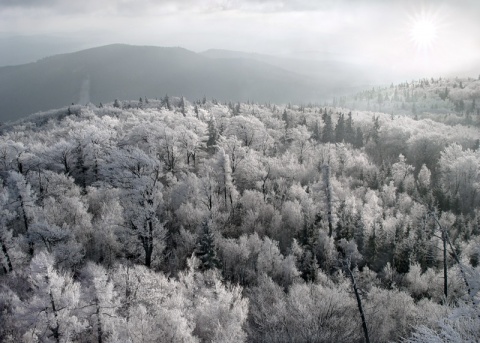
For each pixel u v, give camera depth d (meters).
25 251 41.81
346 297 31.98
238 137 86.44
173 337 22.48
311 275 41.34
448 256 47.88
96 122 100.56
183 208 50.44
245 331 27.91
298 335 26.30
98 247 41.34
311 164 84.19
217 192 58.34
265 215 55.94
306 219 54.66
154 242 39.19
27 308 23.27
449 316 9.55
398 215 61.06
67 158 68.06
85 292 26.06
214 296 29.36
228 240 43.50
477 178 85.44
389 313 30.45
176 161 70.75
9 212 41.38
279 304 29.56
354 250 48.34
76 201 48.22
